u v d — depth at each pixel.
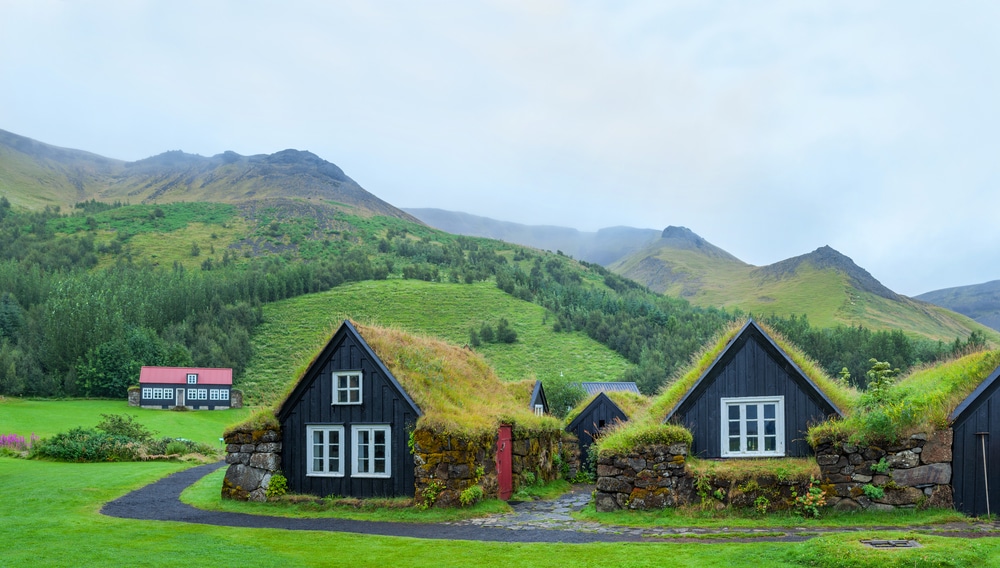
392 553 16.70
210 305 160.38
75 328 122.38
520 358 139.38
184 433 71.06
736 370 23.80
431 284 195.88
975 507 19.39
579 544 17.42
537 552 16.50
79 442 41.00
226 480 26.17
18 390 105.06
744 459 23.16
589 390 75.12
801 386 23.08
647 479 22.20
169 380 101.25
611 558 15.51
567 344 149.50
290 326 158.25
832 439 20.80
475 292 187.75
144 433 46.53
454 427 23.98
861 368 123.50
